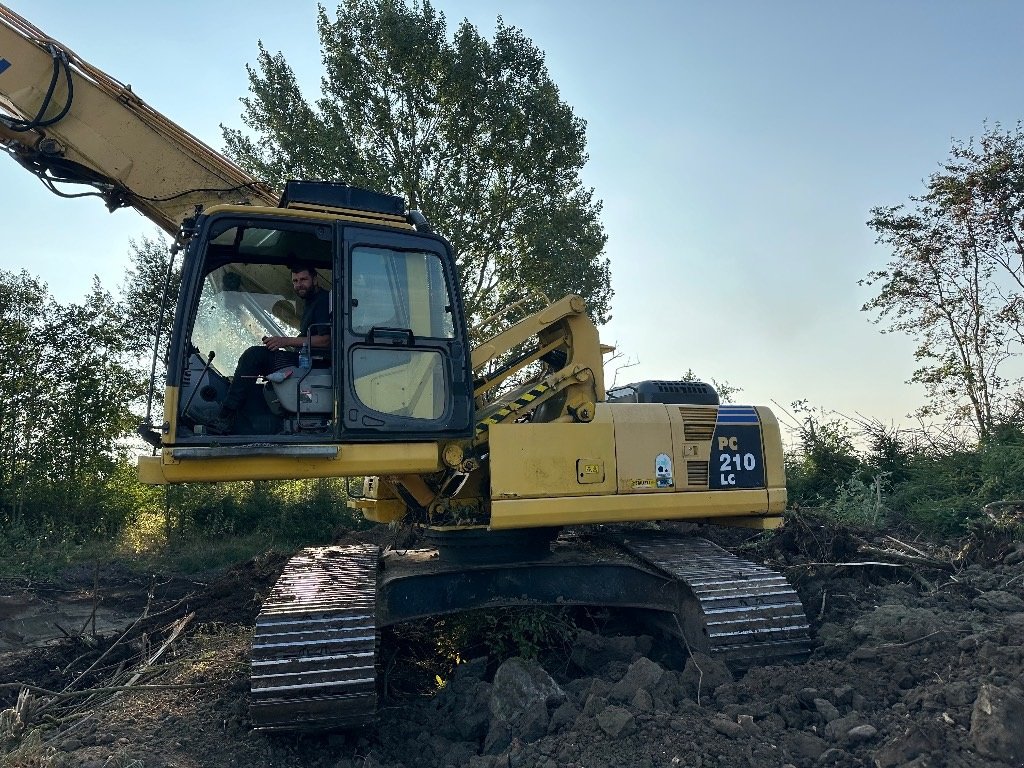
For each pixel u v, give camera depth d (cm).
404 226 493
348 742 438
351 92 1659
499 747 404
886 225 1511
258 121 1722
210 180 569
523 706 423
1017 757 320
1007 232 1416
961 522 908
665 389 600
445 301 495
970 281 1459
